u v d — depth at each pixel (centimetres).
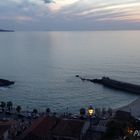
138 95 16212
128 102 14625
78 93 16300
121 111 10144
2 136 7006
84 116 9300
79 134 6862
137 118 8588
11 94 15962
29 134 6988
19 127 7969
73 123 7181
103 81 18750
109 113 9950
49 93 16188
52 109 13050
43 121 7481
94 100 14912
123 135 5034
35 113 10544
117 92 16775
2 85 17825
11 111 10881
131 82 19550
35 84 18700
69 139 6844
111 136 5012
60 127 7088
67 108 12925
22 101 14500
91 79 19888
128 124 5719
